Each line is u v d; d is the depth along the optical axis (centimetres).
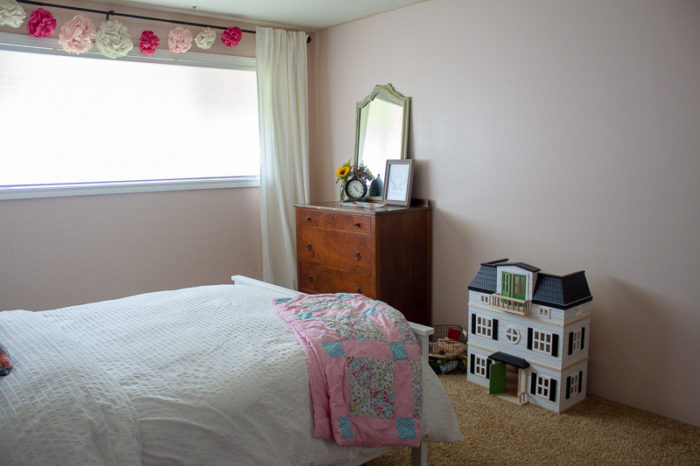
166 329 194
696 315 239
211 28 373
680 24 231
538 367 263
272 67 393
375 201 377
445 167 338
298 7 349
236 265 409
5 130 308
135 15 338
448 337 329
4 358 151
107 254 347
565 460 219
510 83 297
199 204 385
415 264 344
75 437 127
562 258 285
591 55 262
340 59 404
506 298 270
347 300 228
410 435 182
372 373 180
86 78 332
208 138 389
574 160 274
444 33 328
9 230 311
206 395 150
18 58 307
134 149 356
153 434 138
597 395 277
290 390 164
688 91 232
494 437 238
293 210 415
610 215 263
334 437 168
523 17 287
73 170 334
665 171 243
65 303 334
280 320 204
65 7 313
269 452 152
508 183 305
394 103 362
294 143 410
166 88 365
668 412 253
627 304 262
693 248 237
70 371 149
